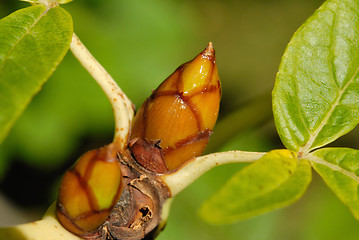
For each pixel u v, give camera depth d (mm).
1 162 357
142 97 382
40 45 193
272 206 176
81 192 198
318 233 331
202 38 542
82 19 379
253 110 248
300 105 207
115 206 208
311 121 206
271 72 544
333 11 210
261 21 568
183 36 419
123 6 398
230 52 549
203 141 211
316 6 573
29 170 373
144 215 210
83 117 366
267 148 358
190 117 208
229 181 179
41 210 374
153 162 210
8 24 197
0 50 191
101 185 198
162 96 208
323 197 341
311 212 342
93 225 201
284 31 565
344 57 210
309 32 209
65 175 198
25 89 182
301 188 183
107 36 385
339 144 427
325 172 196
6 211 352
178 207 331
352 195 190
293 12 573
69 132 365
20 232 198
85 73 370
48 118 361
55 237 200
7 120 177
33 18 198
